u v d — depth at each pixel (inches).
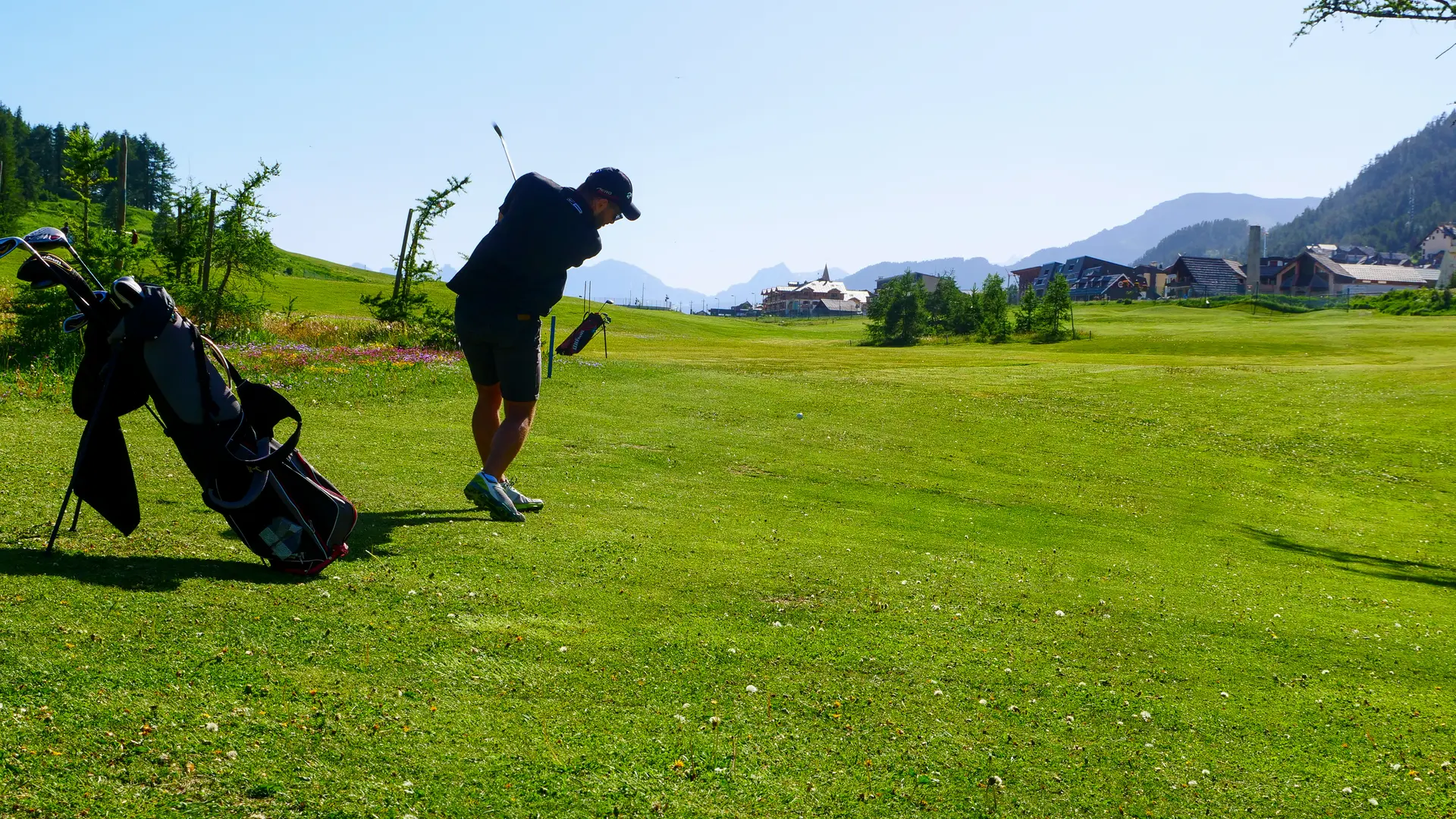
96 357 180.2
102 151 858.1
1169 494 522.9
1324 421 867.4
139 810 101.3
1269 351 1974.7
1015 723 161.5
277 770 113.3
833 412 719.1
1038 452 629.9
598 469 385.4
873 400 810.2
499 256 244.4
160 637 143.0
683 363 1040.8
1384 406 943.7
